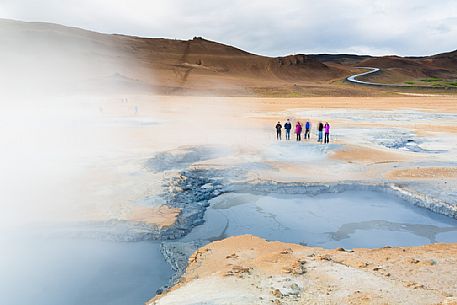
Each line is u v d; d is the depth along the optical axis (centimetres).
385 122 3319
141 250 1030
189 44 15250
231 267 848
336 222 1255
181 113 3988
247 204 1398
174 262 957
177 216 1204
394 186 1517
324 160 1934
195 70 11012
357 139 2491
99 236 1086
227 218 1270
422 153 2122
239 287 730
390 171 1725
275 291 693
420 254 923
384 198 1471
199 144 2166
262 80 11288
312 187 1534
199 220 1239
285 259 888
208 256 959
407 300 660
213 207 1364
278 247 1007
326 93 7825
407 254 924
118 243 1066
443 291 699
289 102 5578
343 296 680
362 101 5756
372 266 839
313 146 2183
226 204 1396
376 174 1678
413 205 1400
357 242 1114
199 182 1575
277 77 12475
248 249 995
